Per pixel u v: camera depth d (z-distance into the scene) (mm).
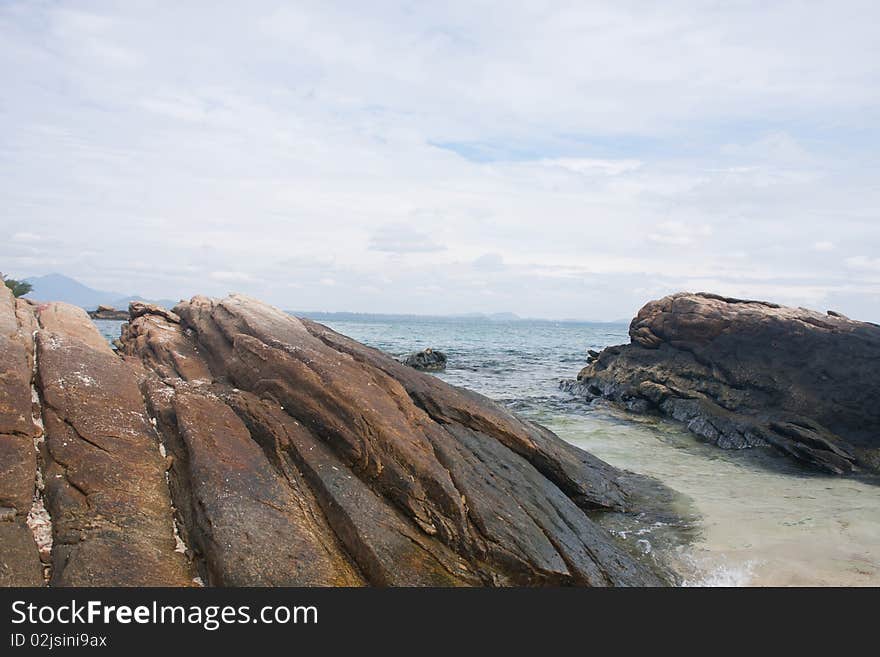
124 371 12273
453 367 46344
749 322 26047
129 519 8609
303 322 18906
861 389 21797
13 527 8016
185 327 19531
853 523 14383
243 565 8211
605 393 30016
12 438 9258
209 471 9578
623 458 19938
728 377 25219
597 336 120000
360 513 9734
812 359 23562
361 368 14133
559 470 14828
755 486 17391
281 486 10062
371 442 11078
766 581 11391
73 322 14414
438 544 10094
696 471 18797
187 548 8688
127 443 10008
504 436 14766
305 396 11969
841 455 19609
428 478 10664
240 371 13586
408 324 186000
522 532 10695
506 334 118312
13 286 35375
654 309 30750
